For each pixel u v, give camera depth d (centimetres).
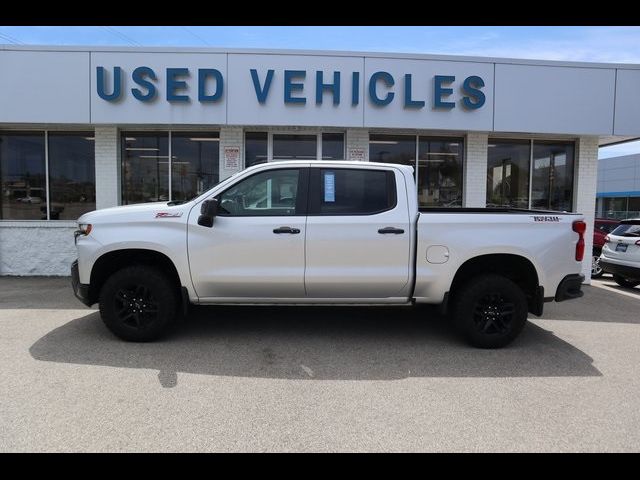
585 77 948
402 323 658
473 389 439
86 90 912
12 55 907
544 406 404
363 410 392
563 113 951
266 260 539
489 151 1059
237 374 465
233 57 903
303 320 664
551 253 554
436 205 1048
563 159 1079
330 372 475
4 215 1038
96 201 1006
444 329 632
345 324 648
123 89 909
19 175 1030
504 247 545
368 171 559
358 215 545
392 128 952
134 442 336
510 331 553
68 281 944
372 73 913
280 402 404
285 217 541
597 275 1226
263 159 1023
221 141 996
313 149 1021
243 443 338
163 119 912
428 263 546
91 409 384
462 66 925
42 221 1008
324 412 387
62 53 907
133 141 1019
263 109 912
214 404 398
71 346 537
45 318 652
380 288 549
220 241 536
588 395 428
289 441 341
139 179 1026
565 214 570
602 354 545
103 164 1000
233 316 680
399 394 425
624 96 955
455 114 932
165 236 536
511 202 1073
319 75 905
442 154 1043
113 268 571
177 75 905
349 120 919
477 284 549
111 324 546
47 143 1023
